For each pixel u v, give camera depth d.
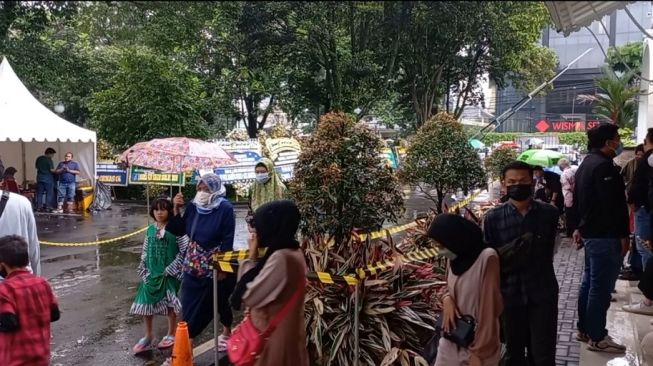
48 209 17.05
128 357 5.59
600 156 4.88
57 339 6.14
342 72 9.27
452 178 6.48
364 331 4.74
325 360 4.84
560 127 53.38
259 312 3.24
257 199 8.67
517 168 3.94
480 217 6.83
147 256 5.63
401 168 6.75
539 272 3.95
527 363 4.14
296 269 3.24
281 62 6.80
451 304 3.24
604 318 5.10
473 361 3.15
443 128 6.66
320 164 4.72
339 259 4.94
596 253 4.93
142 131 19.12
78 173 17.33
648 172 6.45
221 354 5.40
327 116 4.92
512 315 3.99
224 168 18.62
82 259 10.44
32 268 4.59
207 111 20.45
